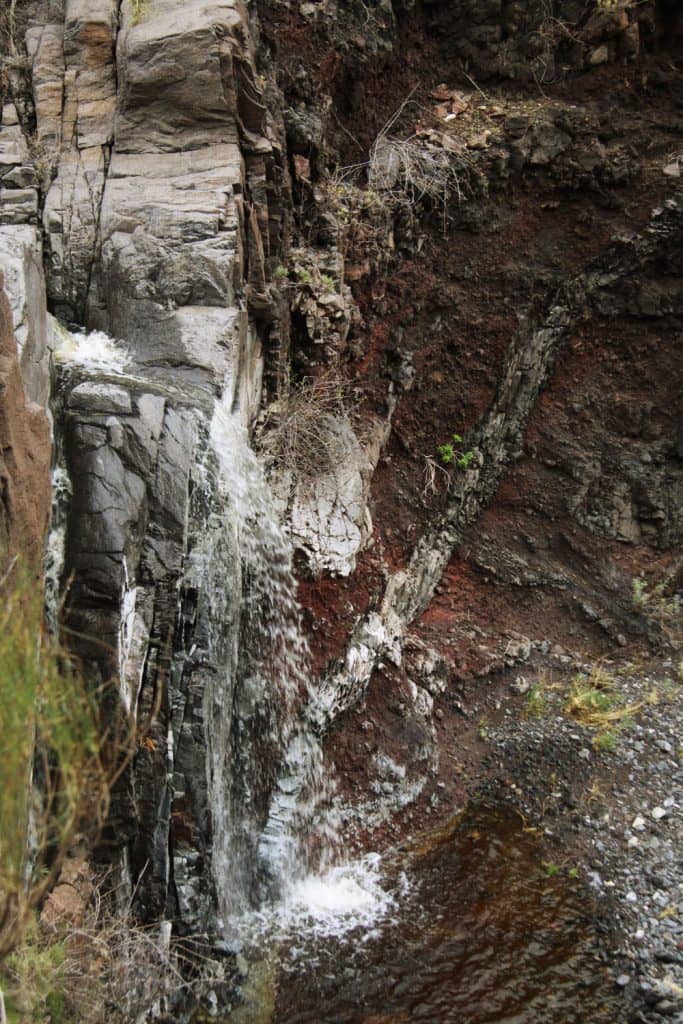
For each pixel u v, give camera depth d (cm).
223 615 546
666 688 726
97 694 453
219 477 547
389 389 787
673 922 564
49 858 439
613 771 664
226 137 644
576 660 757
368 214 753
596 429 820
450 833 647
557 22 807
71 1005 400
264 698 627
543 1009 523
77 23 666
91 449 488
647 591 784
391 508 778
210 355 588
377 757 668
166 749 487
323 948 560
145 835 482
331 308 711
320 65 730
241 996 519
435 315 806
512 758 685
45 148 668
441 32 825
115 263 621
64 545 471
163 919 491
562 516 806
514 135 792
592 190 800
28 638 318
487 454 811
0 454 395
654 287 810
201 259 607
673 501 802
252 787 608
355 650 678
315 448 714
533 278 809
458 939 568
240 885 584
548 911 585
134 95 643
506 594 788
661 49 820
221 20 625
